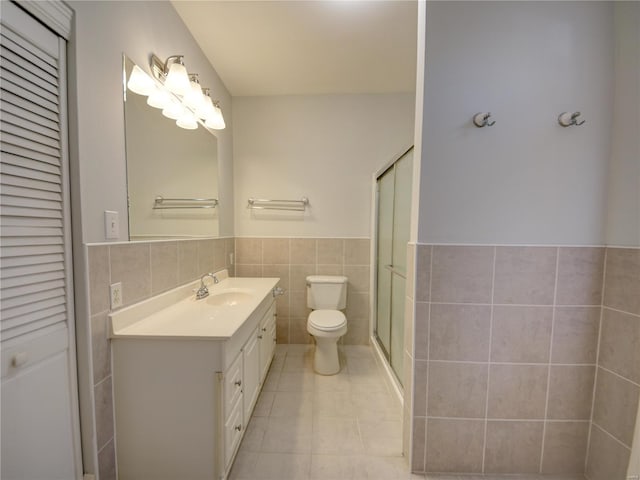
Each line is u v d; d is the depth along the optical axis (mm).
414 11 1592
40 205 828
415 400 1237
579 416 1212
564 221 1165
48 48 830
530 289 1186
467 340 1211
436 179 1167
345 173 2582
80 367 962
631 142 1065
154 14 1366
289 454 1357
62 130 884
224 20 1653
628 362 1068
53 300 875
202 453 1103
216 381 1083
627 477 1031
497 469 1249
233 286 2020
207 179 2008
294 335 2660
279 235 2617
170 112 1499
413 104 2531
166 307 1435
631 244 1066
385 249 2344
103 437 1044
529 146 1151
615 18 1110
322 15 1620
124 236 1151
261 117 2562
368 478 1235
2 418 749
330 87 2438
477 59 1136
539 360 1204
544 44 1128
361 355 2455
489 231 1177
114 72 1093
